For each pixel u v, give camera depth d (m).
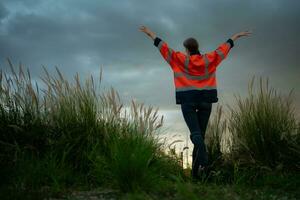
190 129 6.04
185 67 6.08
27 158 5.59
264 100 6.78
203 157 5.92
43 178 5.34
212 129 6.82
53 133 6.19
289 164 6.23
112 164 5.04
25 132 5.96
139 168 4.76
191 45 6.30
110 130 6.27
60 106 6.45
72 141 6.00
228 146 6.73
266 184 5.69
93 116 6.41
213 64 6.16
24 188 4.91
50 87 6.46
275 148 6.35
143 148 5.07
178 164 6.55
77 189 5.14
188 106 6.04
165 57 6.06
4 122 6.07
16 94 6.28
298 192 5.22
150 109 6.21
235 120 6.84
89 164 5.77
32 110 6.34
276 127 6.55
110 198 4.48
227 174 6.22
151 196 4.39
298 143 6.39
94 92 6.57
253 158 6.36
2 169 5.26
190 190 4.44
